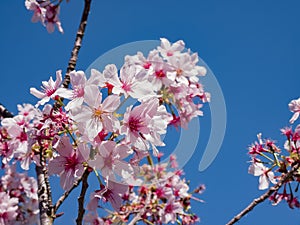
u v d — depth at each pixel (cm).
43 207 73
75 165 67
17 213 124
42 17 101
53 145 67
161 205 112
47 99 70
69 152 67
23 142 78
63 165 67
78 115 64
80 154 67
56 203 73
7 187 132
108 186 67
